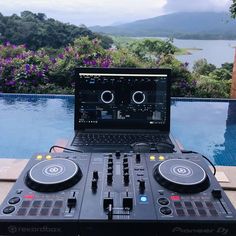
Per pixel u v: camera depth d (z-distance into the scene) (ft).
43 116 14.48
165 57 20.47
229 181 4.00
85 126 5.70
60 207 2.71
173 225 2.59
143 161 3.44
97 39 22.11
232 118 14.88
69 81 19.75
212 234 2.61
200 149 11.39
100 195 2.87
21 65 19.79
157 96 5.74
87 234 2.62
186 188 2.91
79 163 3.38
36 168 3.18
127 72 5.75
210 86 19.53
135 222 2.59
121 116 5.73
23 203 2.75
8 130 12.64
